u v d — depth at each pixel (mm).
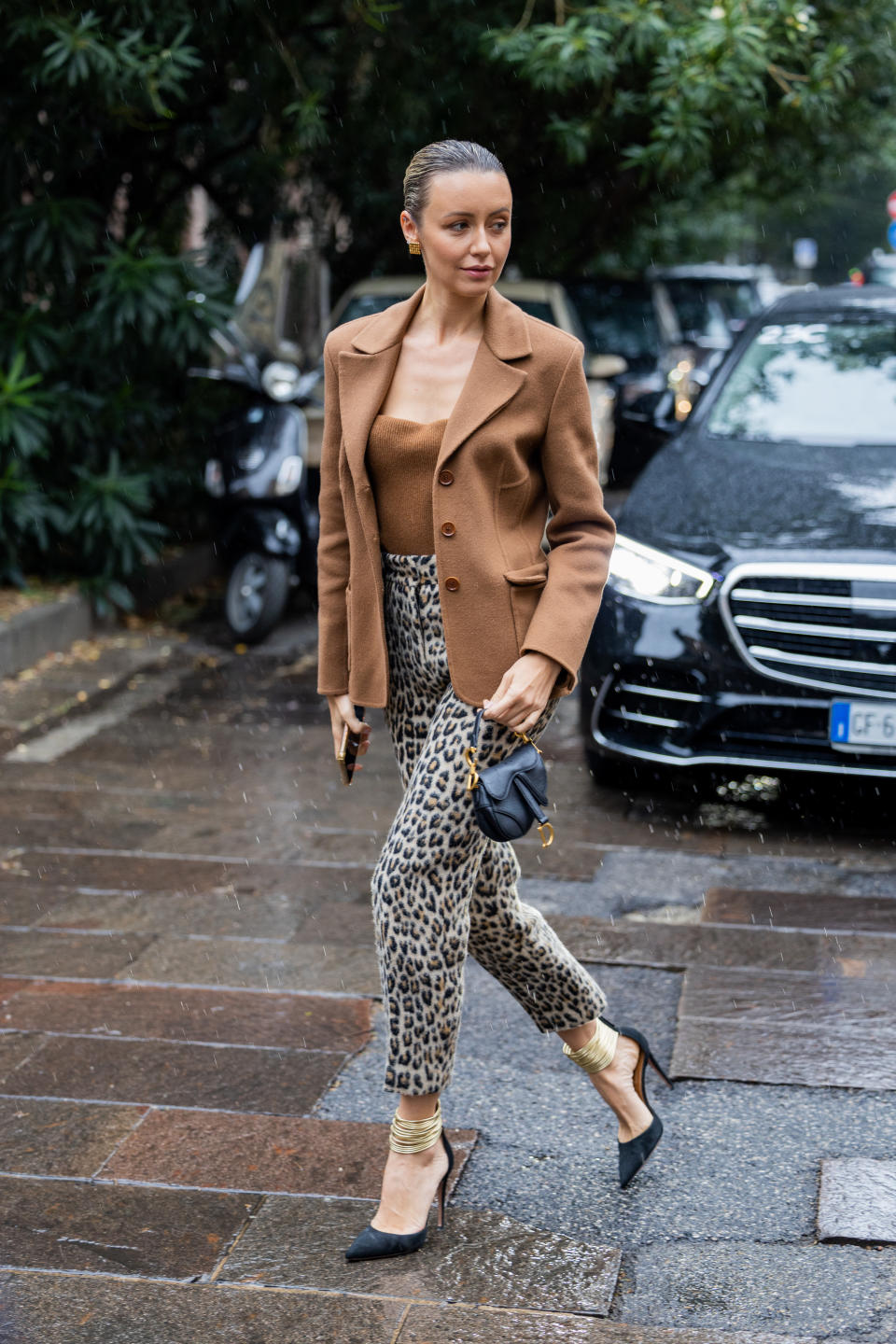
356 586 2582
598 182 12617
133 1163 2969
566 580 2510
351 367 2564
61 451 8242
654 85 8828
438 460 2455
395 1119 2664
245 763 5840
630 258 16188
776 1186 2877
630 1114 2832
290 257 8344
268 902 4402
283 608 7723
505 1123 3137
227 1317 2467
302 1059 3422
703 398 6074
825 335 6223
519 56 8961
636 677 4875
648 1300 2523
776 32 9031
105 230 8609
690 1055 3414
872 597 4598
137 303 7605
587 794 5375
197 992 3787
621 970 3896
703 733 4797
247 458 7645
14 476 7668
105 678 7145
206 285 7910
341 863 4727
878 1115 3148
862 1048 3441
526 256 13484
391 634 2615
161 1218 2770
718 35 8391
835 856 4730
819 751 4730
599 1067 2809
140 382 8602
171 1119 3143
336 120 10164
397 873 2512
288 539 7641
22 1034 3547
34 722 6402
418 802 2514
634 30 8734
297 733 6266
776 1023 3570
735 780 5449
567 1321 2449
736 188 15570
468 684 2494
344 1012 3676
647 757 4887
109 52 6980
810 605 4656
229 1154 3002
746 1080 3299
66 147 8070
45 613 7473
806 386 5977
